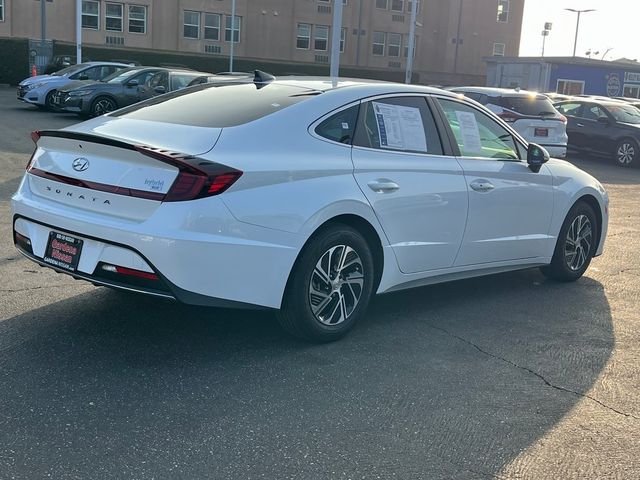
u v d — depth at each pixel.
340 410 3.59
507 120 15.10
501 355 4.45
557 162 6.20
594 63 35.81
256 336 4.55
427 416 3.58
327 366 4.13
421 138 4.92
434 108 5.10
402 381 3.98
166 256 3.65
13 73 34.38
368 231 4.53
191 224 3.67
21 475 2.88
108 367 3.95
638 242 8.27
